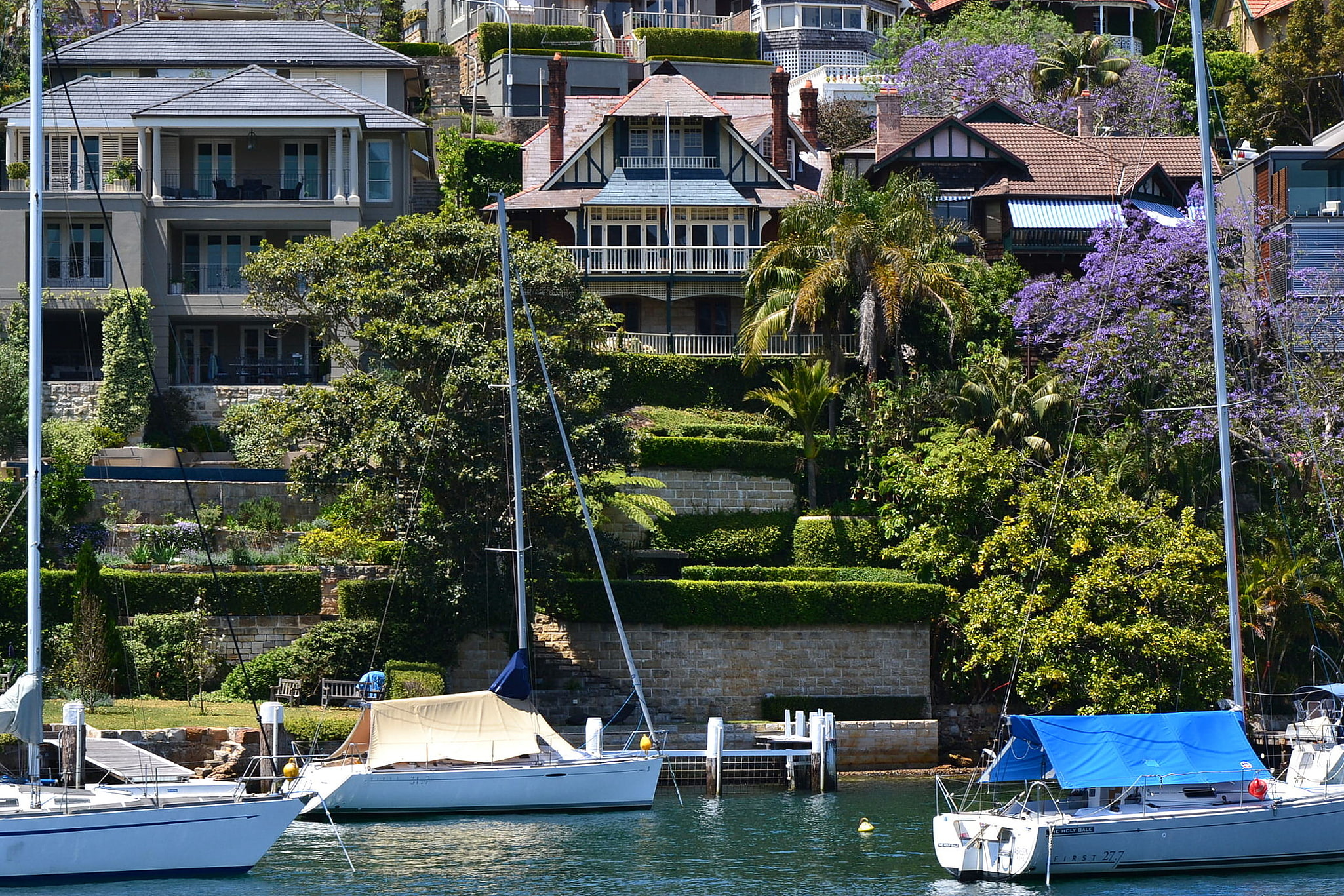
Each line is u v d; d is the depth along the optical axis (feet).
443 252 389.19
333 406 351.25
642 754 299.38
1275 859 254.88
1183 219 499.92
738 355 455.63
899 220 444.55
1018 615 355.36
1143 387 408.46
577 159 514.68
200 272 455.22
